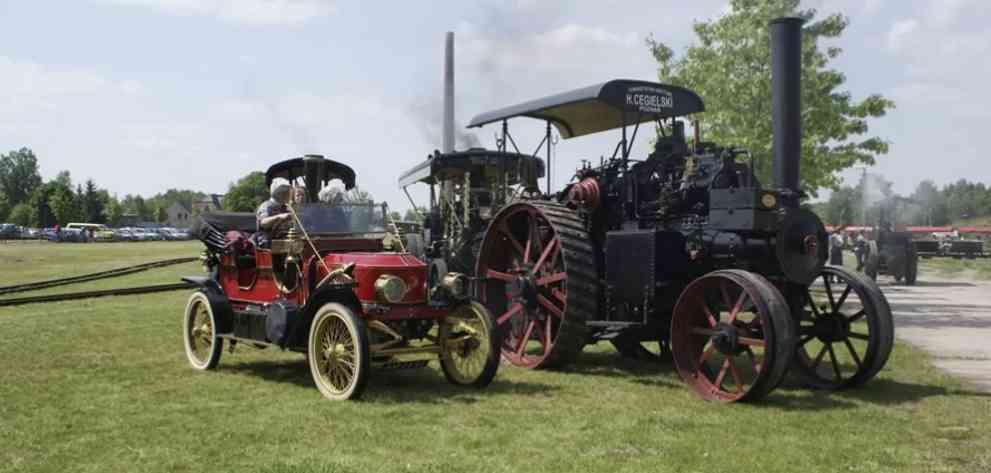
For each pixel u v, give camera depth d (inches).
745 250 304.5
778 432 231.1
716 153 337.4
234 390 284.2
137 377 308.3
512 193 457.1
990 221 6058.1
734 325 275.9
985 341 428.5
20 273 1058.1
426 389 291.3
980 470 196.1
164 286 759.1
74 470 191.2
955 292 800.3
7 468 192.1
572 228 349.1
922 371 334.6
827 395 287.9
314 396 274.7
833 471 194.1
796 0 745.6
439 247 572.4
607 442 218.2
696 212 332.8
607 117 412.8
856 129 759.7
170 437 219.5
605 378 321.1
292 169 372.2
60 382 295.7
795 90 322.3
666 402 272.1
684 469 194.7
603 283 346.0
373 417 243.4
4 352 362.0
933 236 2311.8
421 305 291.6
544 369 347.6
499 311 400.5
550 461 200.1
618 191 363.6
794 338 263.3
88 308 567.5
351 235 316.8
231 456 202.2
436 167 586.9
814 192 791.7
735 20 770.8
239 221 354.3
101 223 5157.5
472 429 230.4
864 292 299.3
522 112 400.5
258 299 320.8
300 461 196.7
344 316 268.7
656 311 326.0
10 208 5349.4
